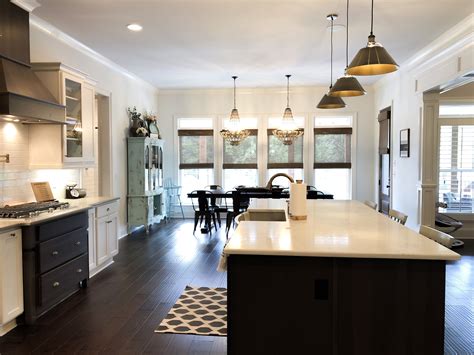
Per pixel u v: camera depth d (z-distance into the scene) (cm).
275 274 217
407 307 209
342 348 214
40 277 333
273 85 842
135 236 687
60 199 478
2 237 301
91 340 300
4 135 381
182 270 483
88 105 473
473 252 576
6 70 332
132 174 706
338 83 370
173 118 892
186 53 582
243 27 467
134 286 425
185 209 899
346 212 354
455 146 693
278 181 876
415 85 608
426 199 584
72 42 513
